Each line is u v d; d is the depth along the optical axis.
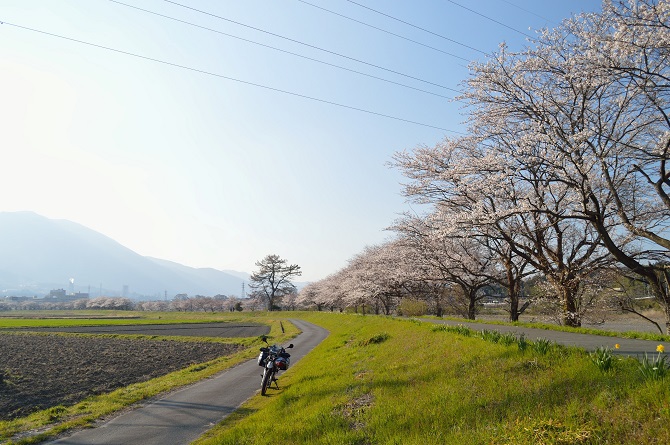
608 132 15.89
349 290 49.81
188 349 30.89
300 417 7.91
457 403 6.50
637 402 4.89
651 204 20.30
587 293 24.83
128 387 15.57
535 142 16.84
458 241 26.97
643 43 12.47
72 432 9.30
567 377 6.31
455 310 42.66
